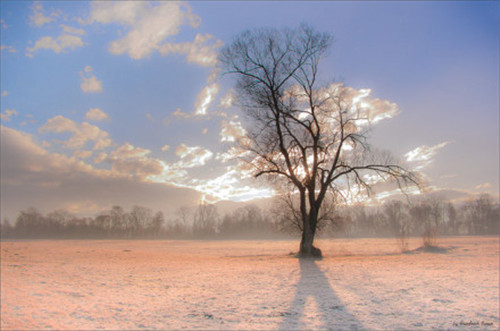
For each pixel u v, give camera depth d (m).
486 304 11.57
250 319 9.70
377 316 10.01
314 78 30.42
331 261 27.50
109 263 27.08
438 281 16.64
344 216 33.78
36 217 162.88
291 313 10.41
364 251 41.91
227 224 144.50
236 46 29.83
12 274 18.39
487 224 124.75
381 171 30.58
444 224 126.56
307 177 31.02
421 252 38.19
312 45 29.97
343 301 12.15
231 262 28.08
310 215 31.44
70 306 11.24
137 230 156.00
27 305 11.20
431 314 10.21
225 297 12.97
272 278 18.09
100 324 9.15
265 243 82.25
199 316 10.05
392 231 111.88
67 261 28.11
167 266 24.83
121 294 13.53
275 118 30.17
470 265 24.05
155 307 11.24
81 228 160.50
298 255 31.38
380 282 16.45
